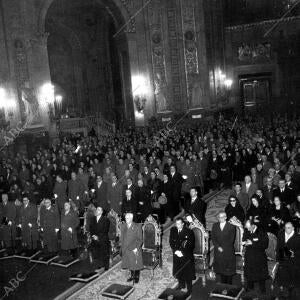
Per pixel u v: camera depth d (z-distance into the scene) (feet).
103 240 33.58
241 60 134.72
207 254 30.55
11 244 41.32
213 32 125.59
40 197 53.52
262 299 26.11
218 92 126.41
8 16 86.22
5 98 85.66
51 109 90.79
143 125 102.99
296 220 32.71
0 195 56.18
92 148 78.28
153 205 43.37
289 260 26.27
